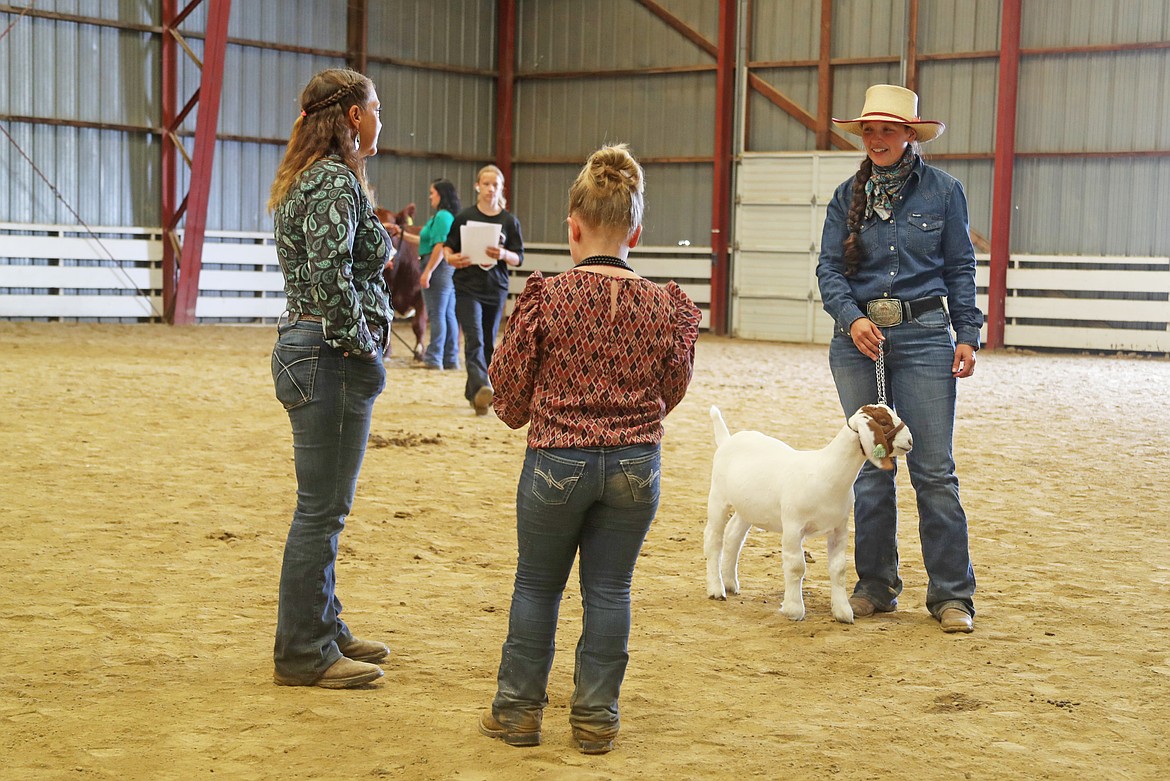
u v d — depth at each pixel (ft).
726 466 14.35
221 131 61.82
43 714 10.03
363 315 10.86
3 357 40.63
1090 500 21.34
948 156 60.59
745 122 65.00
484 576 15.48
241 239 62.80
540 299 9.48
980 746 9.79
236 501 19.39
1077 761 9.50
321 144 10.81
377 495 20.42
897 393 14.08
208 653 11.94
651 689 11.16
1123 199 57.26
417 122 69.00
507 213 30.19
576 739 9.58
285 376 10.80
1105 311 57.82
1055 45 57.88
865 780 9.04
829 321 63.57
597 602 9.68
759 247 65.10
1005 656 12.37
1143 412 34.73
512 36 71.26
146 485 20.42
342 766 9.11
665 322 9.60
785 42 63.82
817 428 30.07
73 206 57.77
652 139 68.08
